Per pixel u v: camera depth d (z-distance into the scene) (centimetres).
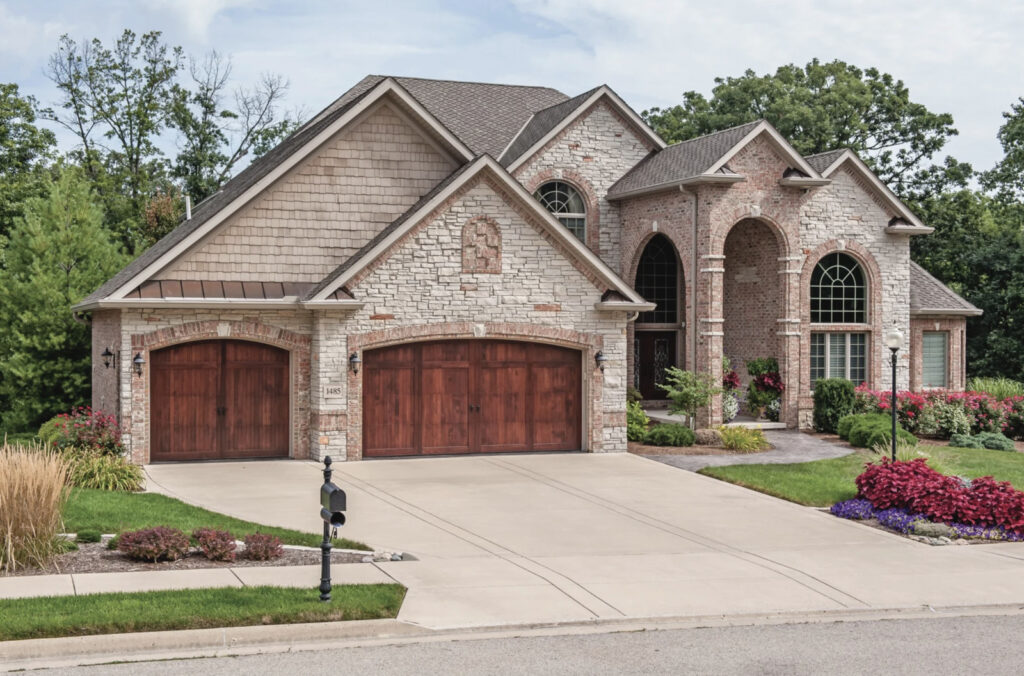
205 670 961
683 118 5356
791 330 2891
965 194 4747
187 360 2280
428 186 2511
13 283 3300
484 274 2361
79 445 2097
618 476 2142
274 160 2812
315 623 1069
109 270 3419
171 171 4931
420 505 1812
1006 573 1398
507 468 2220
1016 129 4825
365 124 2461
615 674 971
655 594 1244
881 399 2916
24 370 3219
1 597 1135
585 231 3072
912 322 3241
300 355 2319
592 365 2452
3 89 4256
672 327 3209
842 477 2123
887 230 3084
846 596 1262
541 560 1416
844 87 4922
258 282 2378
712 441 2572
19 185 4100
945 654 1053
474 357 2398
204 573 1274
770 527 1677
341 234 2445
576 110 3020
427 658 1007
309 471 2156
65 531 1497
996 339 3994
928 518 1692
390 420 2344
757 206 2789
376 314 2286
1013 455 2611
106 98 4728
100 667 966
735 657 1032
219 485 1984
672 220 2847
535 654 1027
